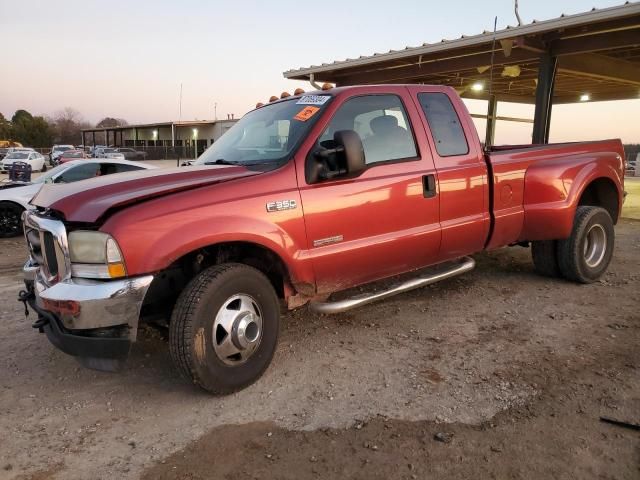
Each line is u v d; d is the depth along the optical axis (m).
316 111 3.99
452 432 2.96
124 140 70.19
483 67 11.80
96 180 3.72
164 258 3.11
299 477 2.62
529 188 5.21
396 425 3.05
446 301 5.23
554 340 4.21
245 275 3.44
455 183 4.57
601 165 5.68
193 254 3.56
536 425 3.01
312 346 4.21
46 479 2.66
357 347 4.18
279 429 3.06
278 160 3.77
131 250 3.04
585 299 5.21
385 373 3.72
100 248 3.06
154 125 58.69
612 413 3.11
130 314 3.08
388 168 4.16
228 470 2.69
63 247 3.15
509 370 3.70
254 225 3.43
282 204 3.57
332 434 2.99
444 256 4.68
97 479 2.65
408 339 4.31
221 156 4.31
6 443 2.99
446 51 11.42
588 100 20.22
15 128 84.25
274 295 3.65
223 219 3.31
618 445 2.80
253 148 4.16
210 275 3.32
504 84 16.25
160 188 3.31
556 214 5.23
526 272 6.25
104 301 3.01
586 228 5.52
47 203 3.45
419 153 4.40
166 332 3.81
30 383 3.72
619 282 5.80
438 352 4.05
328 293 4.03
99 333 3.13
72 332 3.16
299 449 2.85
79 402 3.44
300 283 3.76
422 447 2.83
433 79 15.22
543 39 10.23
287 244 3.58
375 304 5.18
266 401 3.38
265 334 3.60
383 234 4.12
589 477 2.55
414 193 4.27
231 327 3.38
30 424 3.19
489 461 2.69
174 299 3.66
